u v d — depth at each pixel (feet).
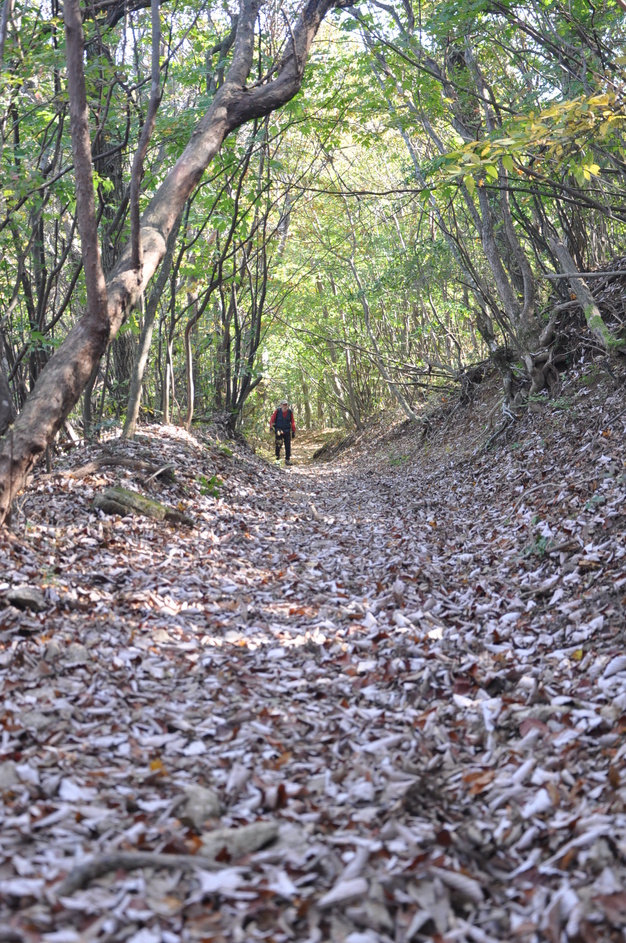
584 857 7.73
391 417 75.36
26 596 14.97
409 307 74.33
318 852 7.98
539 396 36.99
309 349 85.81
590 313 32.63
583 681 12.64
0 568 16.83
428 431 55.88
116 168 39.55
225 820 8.80
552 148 20.13
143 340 34.60
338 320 81.87
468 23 30.66
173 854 7.89
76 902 6.74
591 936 6.61
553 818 8.74
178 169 25.98
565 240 42.16
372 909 7.09
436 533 27.30
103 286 20.98
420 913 7.02
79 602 15.97
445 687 13.24
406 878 7.47
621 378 30.99
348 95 40.52
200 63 40.50
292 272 67.05
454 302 60.59
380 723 11.93
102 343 21.50
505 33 31.14
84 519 23.18
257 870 7.73
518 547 22.08
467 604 18.48
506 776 9.82
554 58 31.45
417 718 12.01
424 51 32.83
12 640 13.47
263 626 16.93
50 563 18.26
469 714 12.05
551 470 28.71
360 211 69.46
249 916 6.98
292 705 12.62
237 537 26.50
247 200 49.24
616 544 18.03
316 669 14.39
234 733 11.18
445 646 15.20
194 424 52.85
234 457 45.03
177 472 32.48
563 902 7.00
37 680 12.24
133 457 31.35
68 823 8.26
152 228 24.59
